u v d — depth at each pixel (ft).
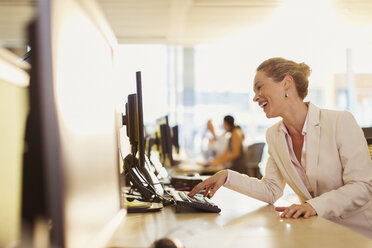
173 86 31.35
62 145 1.80
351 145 5.37
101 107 2.88
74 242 1.94
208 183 5.86
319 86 30.35
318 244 3.27
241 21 23.45
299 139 6.00
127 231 3.80
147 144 9.22
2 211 2.37
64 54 1.91
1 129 2.36
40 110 1.72
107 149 3.04
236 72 32.35
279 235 3.62
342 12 21.63
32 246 1.98
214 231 3.82
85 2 2.39
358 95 28.91
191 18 22.70
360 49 28.73
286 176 5.92
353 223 5.50
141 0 19.19
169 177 10.27
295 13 21.85
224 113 32.81
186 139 32.37
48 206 1.69
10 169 2.45
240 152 18.99
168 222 4.30
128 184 6.17
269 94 5.79
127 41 27.96
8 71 2.42
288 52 30.45
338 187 5.53
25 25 1.71
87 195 2.26
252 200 6.20
